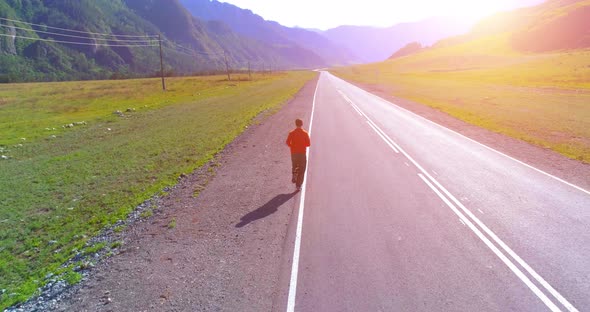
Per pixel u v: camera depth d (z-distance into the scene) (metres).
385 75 96.81
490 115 22.77
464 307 4.71
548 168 11.10
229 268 5.87
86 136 21.83
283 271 5.68
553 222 7.17
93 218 9.16
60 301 5.41
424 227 7.08
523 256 5.91
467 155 12.86
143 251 6.73
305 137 9.47
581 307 4.67
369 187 9.55
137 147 17.62
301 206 8.40
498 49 137.50
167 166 13.66
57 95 50.06
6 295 5.95
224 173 11.79
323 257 6.06
